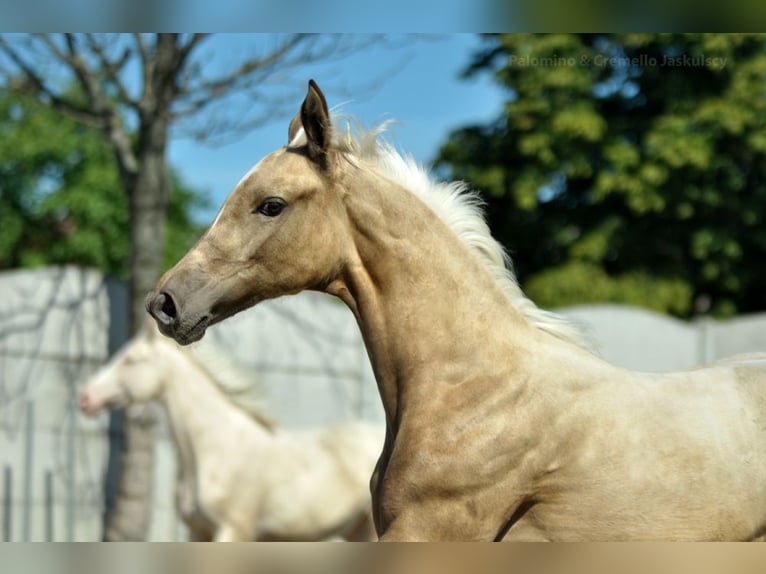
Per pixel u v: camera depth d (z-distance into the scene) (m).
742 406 3.44
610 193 18.03
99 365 9.84
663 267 17.83
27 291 9.48
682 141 17.00
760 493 3.35
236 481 7.93
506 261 3.74
